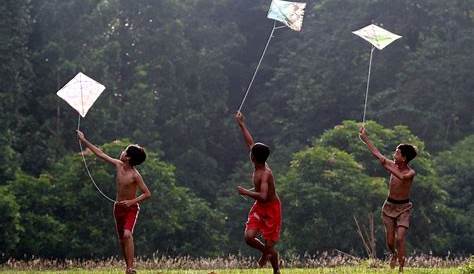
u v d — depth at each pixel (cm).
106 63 6925
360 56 7556
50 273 2773
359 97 7531
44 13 6912
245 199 6412
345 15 7794
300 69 7862
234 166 7875
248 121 7975
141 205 5450
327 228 5297
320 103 7538
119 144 5569
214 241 5803
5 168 5747
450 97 7106
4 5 6384
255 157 1625
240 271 2408
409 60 7356
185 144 7400
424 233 5528
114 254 5328
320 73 7669
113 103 6894
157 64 7394
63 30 6938
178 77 7600
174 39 7494
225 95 7950
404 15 7562
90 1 6981
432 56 7250
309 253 5328
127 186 1847
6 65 6344
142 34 7481
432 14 7438
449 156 6328
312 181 5453
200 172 7250
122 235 1836
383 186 5391
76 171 5481
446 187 6100
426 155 5747
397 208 1956
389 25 7588
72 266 3850
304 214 5412
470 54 7169
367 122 5944
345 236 5281
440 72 7150
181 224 5656
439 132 6981
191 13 8069
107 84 6788
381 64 7450
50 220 5238
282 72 7925
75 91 1956
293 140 7456
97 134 6644
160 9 7556
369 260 3167
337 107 7631
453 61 7162
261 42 8638
